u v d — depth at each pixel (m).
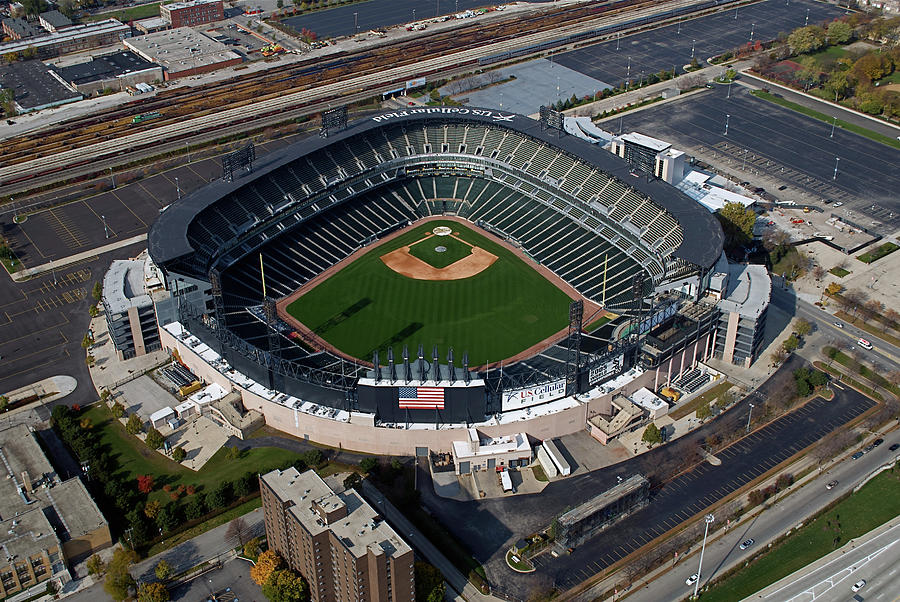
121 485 181.38
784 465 189.25
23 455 187.75
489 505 180.88
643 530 173.62
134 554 167.75
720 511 177.25
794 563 166.00
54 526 169.00
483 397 189.12
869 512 177.12
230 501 182.00
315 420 194.50
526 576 164.00
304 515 150.88
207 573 165.75
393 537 146.62
